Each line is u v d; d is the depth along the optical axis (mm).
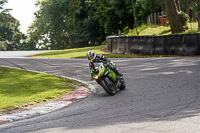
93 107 10039
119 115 8531
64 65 24406
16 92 13242
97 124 7750
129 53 30594
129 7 62375
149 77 15453
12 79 16906
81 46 97812
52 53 42125
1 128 8211
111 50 34094
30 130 7789
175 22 37344
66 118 8789
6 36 126750
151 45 28094
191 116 7699
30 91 13445
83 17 86312
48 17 100125
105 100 11117
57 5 98562
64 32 106562
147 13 58188
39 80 16484
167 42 26609
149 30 46031
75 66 23328
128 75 16828
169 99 10117
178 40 25594
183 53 25188
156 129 6820
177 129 6695
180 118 7598
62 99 11797
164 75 15570
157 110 8703
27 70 21359
